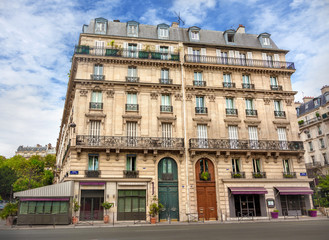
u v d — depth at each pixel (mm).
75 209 22000
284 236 12578
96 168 24078
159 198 24516
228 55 30516
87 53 26703
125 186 23781
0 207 37875
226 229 16141
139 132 25750
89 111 25406
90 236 13336
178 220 24219
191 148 25438
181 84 27859
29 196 21078
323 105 47250
